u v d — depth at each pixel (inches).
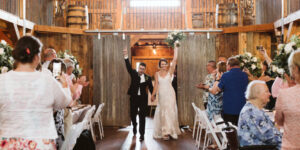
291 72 80.9
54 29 303.1
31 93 79.6
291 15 235.0
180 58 313.9
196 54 313.4
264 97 111.8
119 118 317.7
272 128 109.1
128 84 318.0
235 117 165.5
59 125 124.6
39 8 314.3
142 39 394.0
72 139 126.1
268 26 282.5
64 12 337.1
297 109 76.2
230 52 308.5
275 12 279.0
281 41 256.2
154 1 383.2
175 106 265.7
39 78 81.6
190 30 311.3
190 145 226.8
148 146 224.5
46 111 81.2
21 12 270.7
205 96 232.5
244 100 165.5
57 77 100.7
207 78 215.3
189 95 313.6
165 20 377.7
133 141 243.1
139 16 381.1
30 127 77.9
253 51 298.2
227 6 313.6
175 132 252.5
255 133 108.5
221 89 170.9
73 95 145.3
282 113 80.7
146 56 506.6
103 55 320.2
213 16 346.6
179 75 314.0
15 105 78.2
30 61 82.7
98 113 246.8
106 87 319.3
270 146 104.6
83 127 138.7
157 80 261.3
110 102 319.0
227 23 312.3
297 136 75.9
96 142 239.1
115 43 319.9
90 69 322.3
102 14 355.6
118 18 349.4
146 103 256.8
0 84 79.4
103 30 317.1
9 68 155.9
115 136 265.0
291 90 79.5
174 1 383.2
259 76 229.6
